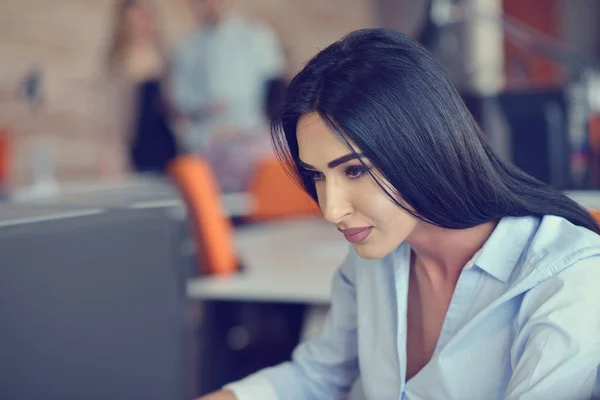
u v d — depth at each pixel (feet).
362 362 3.87
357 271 3.88
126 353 4.11
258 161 11.20
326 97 2.99
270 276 6.52
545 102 7.91
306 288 6.00
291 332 8.14
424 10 8.66
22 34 16.76
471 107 8.08
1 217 3.66
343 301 4.11
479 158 3.10
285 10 23.03
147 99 17.31
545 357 2.90
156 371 4.30
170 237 4.37
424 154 2.97
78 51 17.83
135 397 4.17
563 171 8.06
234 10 20.51
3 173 12.90
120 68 17.79
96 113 17.93
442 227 3.17
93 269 3.91
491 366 3.31
